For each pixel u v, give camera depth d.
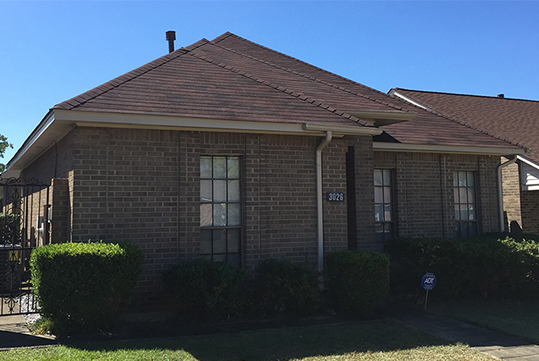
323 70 14.44
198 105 8.79
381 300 8.92
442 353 6.67
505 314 9.16
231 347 6.64
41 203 11.02
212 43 14.12
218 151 8.98
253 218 9.16
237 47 14.66
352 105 11.03
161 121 8.05
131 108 8.01
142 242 8.27
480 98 20.06
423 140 12.33
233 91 9.98
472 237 12.43
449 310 9.41
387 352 6.67
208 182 9.09
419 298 10.12
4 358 5.82
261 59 14.00
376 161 12.20
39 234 10.95
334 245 9.79
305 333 7.49
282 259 9.21
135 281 7.42
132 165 8.28
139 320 8.14
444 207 12.88
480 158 13.62
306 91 11.42
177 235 8.50
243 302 8.30
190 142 8.73
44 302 6.90
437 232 12.73
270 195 9.34
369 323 8.29
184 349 6.48
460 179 13.55
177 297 7.84
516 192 15.71
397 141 11.95
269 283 8.42
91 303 6.92
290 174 9.53
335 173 9.93
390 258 10.88
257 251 9.12
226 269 8.06
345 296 8.74
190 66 10.88
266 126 8.80
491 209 13.63
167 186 8.49
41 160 11.80
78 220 7.86
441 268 9.96
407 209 12.41
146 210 8.32
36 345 6.54
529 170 15.34
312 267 9.16
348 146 11.17
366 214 11.09
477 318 8.76
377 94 13.74
